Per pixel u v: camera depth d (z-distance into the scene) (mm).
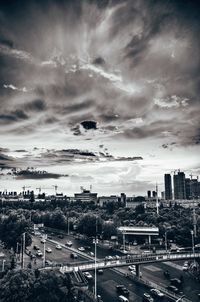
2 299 104125
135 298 122562
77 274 124250
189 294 130375
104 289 132125
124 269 165375
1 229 194500
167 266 173875
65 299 107438
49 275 110562
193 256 155125
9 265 153000
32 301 104375
